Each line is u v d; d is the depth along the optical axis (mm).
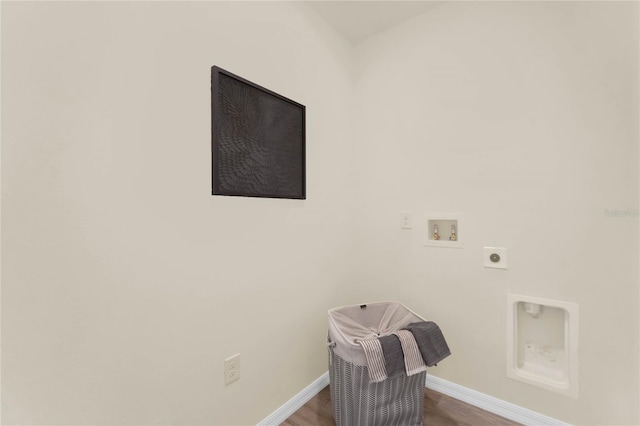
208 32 1149
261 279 1359
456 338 1598
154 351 987
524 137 1404
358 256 1970
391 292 1834
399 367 1178
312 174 1657
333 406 1389
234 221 1243
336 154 1838
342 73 1896
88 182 843
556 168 1328
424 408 1515
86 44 841
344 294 1887
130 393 931
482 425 1395
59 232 793
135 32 942
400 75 1799
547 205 1350
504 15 1461
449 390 1611
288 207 1504
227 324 1215
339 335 1305
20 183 738
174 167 1039
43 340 771
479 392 1528
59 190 793
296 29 1561
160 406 1003
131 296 931
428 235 1691
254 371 1323
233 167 1229
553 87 1335
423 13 1710
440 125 1650
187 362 1079
